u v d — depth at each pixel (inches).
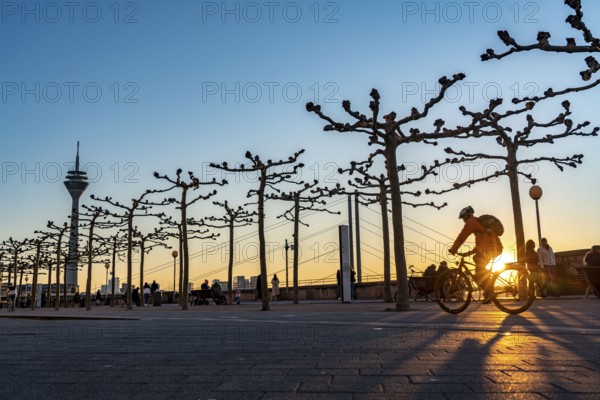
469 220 409.4
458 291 425.7
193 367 169.8
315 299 1632.6
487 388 127.3
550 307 523.8
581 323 326.3
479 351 201.5
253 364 175.3
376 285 1391.5
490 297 407.2
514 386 129.3
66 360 192.4
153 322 464.4
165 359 191.8
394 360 180.1
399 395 120.8
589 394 119.3
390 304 834.8
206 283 1542.8
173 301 2178.9
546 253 793.6
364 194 1005.2
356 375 149.8
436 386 131.0
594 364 164.4
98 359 194.2
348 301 1040.8
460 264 422.6
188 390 130.3
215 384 138.2
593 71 483.5
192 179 1057.5
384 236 956.6
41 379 149.1
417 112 613.0
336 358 188.2
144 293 1723.7
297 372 156.9
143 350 224.1
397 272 593.6
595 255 731.4
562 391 122.8
